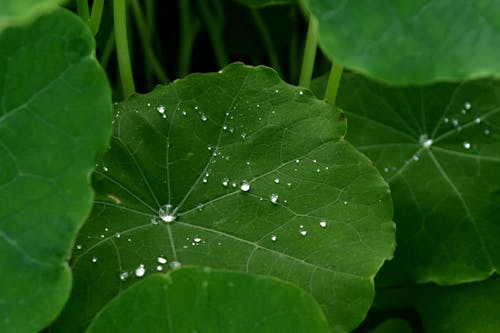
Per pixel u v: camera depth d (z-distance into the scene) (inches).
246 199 20.6
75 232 18.6
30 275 18.6
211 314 18.7
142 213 20.6
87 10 21.4
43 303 18.5
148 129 20.8
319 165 20.6
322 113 20.8
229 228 20.5
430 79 18.5
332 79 21.5
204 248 20.3
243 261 20.2
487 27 18.7
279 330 18.7
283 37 25.0
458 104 22.6
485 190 22.2
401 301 22.7
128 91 21.7
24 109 18.9
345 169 20.6
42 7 18.7
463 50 18.6
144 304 18.8
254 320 18.7
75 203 18.6
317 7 18.7
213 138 20.8
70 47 19.0
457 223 22.0
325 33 18.6
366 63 18.6
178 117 20.8
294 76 25.1
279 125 20.8
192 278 18.7
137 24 24.2
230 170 20.7
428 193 22.2
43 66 19.0
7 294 18.5
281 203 20.5
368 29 18.7
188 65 24.9
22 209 18.7
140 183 20.7
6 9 18.7
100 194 20.5
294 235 20.4
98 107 18.8
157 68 24.4
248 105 20.8
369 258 20.3
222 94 20.9
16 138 18.8
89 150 18.7
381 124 22.6
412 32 18.7
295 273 20.2
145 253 20.3
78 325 19.9
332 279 20.2
